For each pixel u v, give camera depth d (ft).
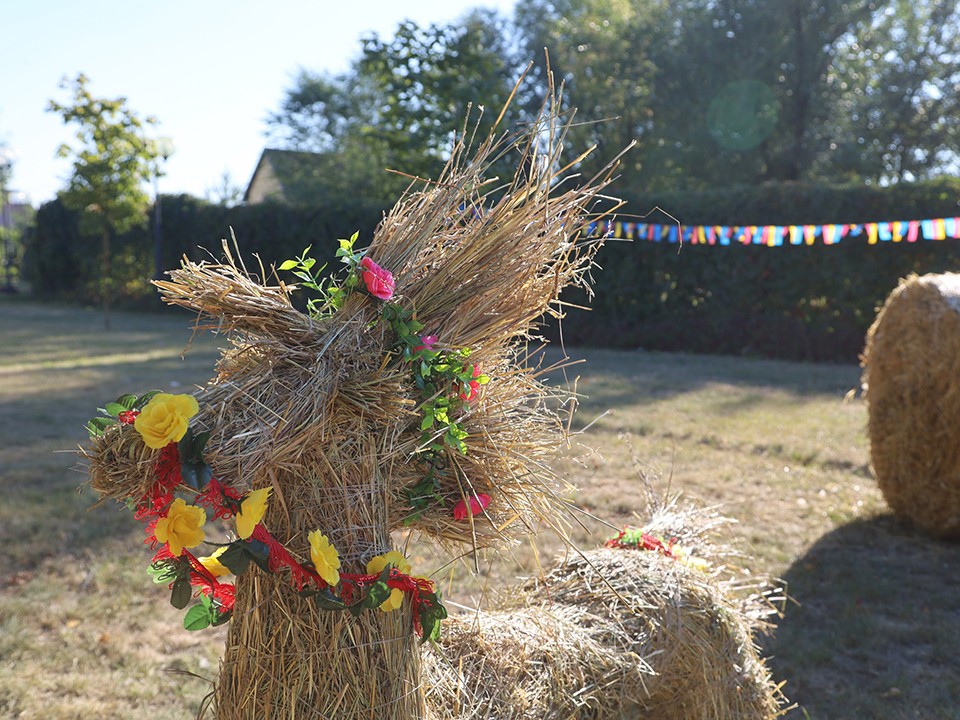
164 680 10.72
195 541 4.87
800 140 76.79
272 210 59.67
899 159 84.43
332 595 5.19
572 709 6.53
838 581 13.98
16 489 18.10
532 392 6.50
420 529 6.08
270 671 5.37
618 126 73.10
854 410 27.02
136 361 37.40
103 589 13.28
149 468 4.91
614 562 7.90
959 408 14.97
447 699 6.14
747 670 7.78
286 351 5.30
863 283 41.04
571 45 73.41
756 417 25.67
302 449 5.15
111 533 15.60
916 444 15.72
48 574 13.84
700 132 75.36
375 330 5.58
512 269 6.06
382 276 5.50
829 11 74.02
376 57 53.16
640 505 17.16
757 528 16.39
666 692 7.34
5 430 23.72
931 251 39.91
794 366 38.75
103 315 64.75
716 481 19.26
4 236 114.42
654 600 7.45
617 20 74.64
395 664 5.53
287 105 112.78
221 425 5.04
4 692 10.24
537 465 6.40
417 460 5.74
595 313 47.29
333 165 93.09
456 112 52.90
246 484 5.00
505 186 6.48
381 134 56.24
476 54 53.83
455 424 5.67
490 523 5.99
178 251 65.36
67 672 10.84
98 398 28.40
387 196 62.80
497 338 6.10
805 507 17.72
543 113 6.31
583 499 17.46
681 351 44.98
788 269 42.52
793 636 12.03
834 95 78.13
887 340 16.20
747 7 74.90
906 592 13.61
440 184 6.12
